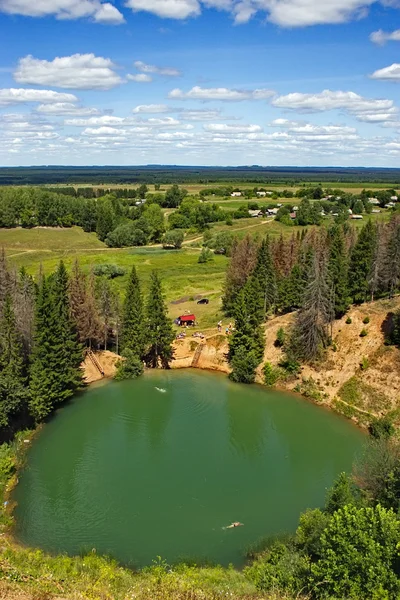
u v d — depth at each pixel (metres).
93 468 49.31
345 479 37.03
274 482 47.47
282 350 73.94
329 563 26.44
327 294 70.62
